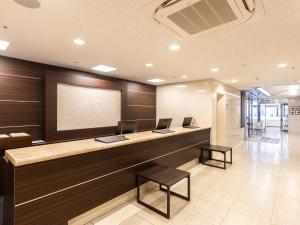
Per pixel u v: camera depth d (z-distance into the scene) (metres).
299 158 5.24
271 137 9.65
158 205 2.59
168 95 6.31
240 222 2.22
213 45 2.64
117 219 2.25
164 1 1.60
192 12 1.74
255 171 4.07
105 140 2.49
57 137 3.82
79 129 4.28
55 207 1.82
